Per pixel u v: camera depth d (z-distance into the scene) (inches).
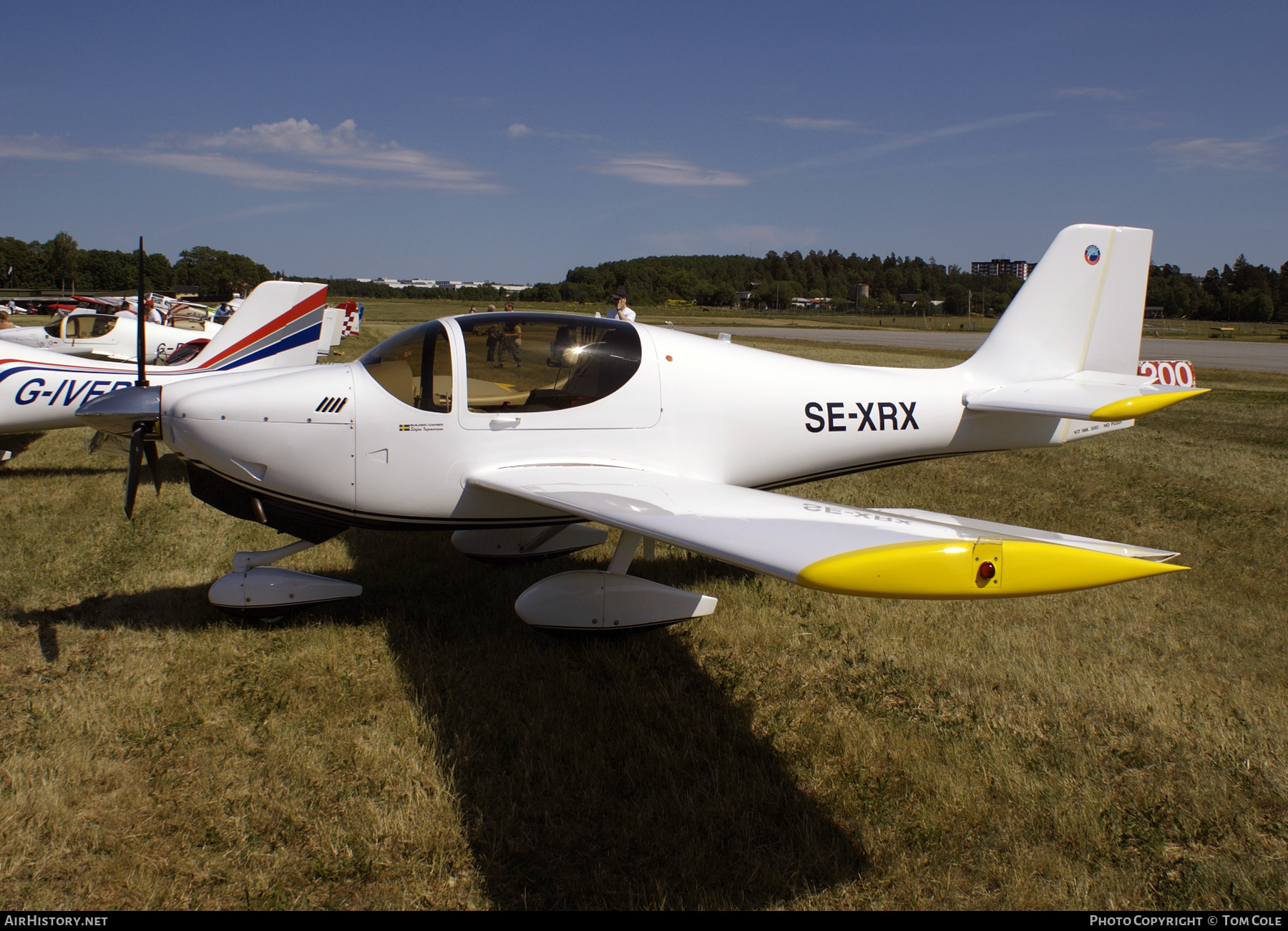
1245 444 405.7
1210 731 129.7
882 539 107.0
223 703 131.3
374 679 140.2
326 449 152.3
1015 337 204.2
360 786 111.3
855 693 142.7
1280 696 142.0
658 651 156.7
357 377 155.5
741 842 102.8
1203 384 759.1
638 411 165.6
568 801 109.0
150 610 168.6
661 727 129.6
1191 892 97.2
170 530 224.2
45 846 98.0
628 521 125.6
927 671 150.6
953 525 126.3
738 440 174.9
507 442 158.6
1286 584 198.4
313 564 198.8
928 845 103.3
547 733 125.4
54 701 129.3
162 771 113.3
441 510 159.3
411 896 92.6
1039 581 99.0
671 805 109.0
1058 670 151.3
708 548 113.0
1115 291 207.3
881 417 186.5
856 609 179.6
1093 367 209.5
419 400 154.2
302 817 104.4
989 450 202.4
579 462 162.2
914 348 1261.1
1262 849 105.0
